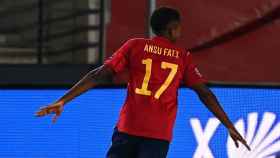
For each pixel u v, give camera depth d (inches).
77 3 1147.9
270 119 941.2
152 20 649.0
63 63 1044.5
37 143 945.5
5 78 1000.2
